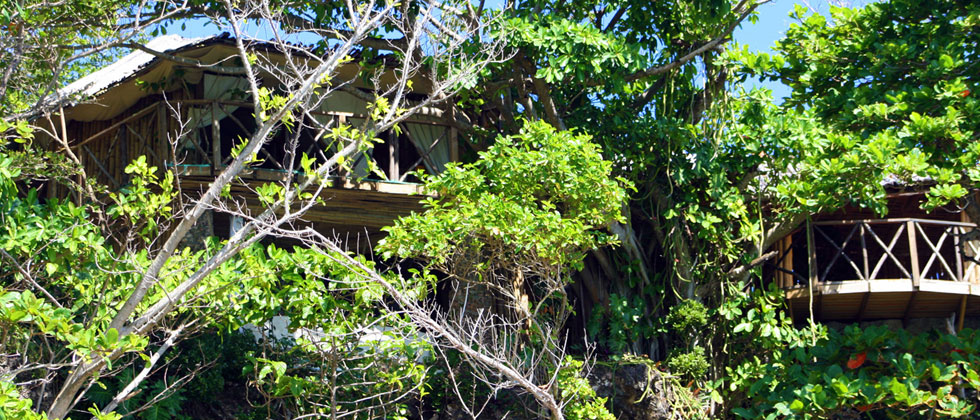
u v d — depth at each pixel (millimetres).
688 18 14727
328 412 11156
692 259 14867
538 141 12367
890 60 13633
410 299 10867
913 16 13992
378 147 15125
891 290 13977
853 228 14578
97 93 14219
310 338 10906
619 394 13766
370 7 9891
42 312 8102
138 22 11539
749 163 14641
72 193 14719
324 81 9844
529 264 12047
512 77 14406
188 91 14055
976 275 14477
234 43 13688
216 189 8977
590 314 15133
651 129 14516
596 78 13984
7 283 10312
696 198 14695
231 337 12719
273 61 14031
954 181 11969
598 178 11945
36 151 13109
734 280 14625
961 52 13578
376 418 11336
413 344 10531
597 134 14766
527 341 13742
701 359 13969
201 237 13867
